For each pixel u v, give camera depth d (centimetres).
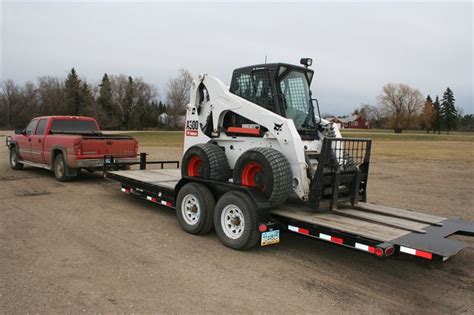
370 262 547
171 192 706
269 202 548
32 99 8762
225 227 588
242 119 651
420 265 540
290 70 625
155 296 417
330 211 593
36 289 424
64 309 382
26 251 543
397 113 9838
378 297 437
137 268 493
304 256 563
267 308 399
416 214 589
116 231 656
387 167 1844
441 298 439
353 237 468
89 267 491
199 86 722
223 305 402
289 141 566
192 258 536
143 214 782
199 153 650
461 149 3216
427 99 10844
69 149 1074
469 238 674
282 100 605
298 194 569
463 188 1222
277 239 565
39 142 1212
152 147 2986
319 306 409
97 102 8731
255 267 512
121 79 8819
